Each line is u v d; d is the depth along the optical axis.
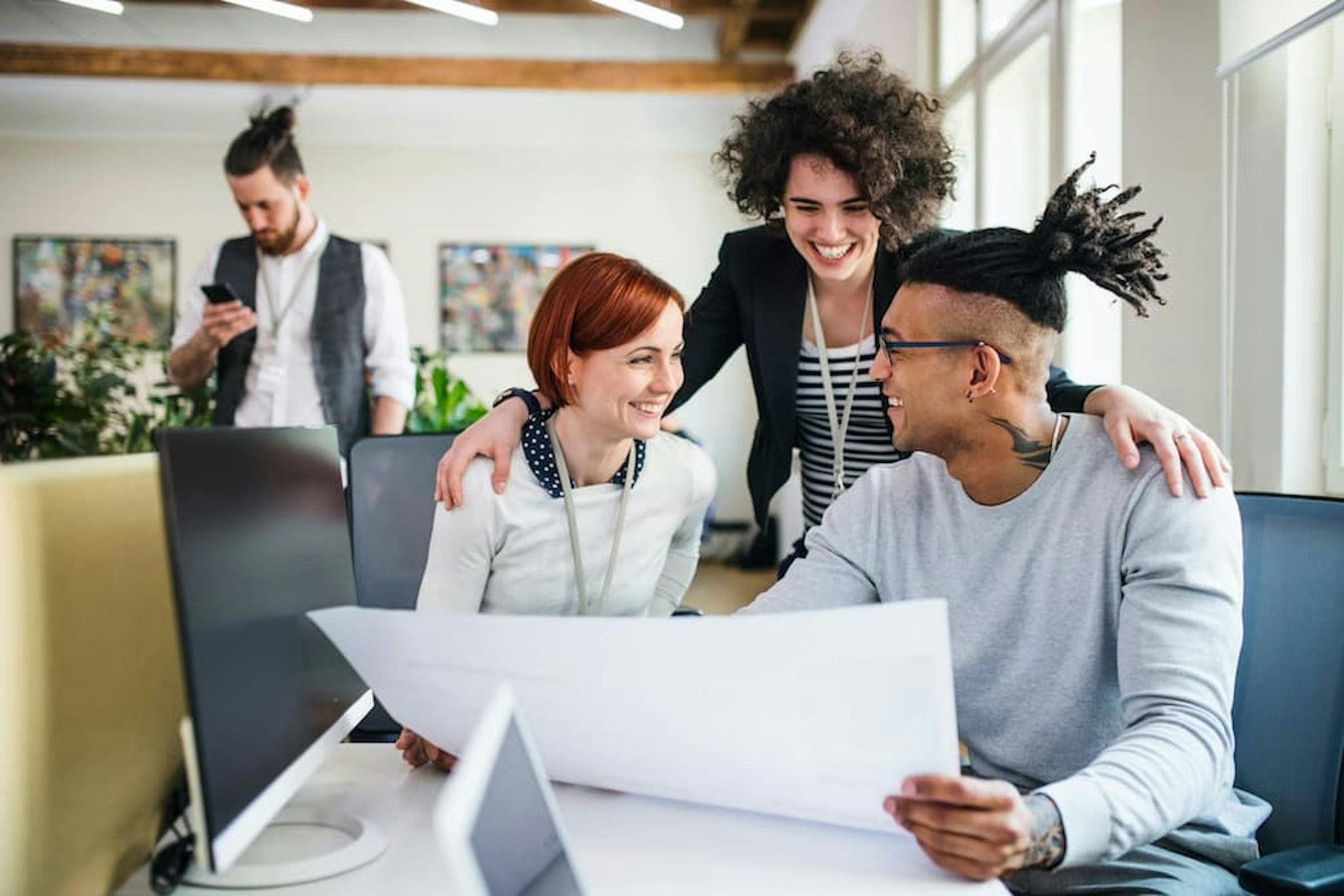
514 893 0.78
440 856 0.88
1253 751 1.25
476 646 0.91
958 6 4.56
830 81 1.68
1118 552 1.14
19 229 7.95
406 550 1.79
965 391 1.15
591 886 0.81
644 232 8.37
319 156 8.19
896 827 0.86
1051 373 1.47
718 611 6.03
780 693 0.83
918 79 4.72
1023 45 3.64
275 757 0.83
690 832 0.92
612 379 1.23
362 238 8.23
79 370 4.25
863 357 1.86
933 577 1.25
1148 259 1.14
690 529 1.49
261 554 0.87
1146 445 1.17
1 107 7.59
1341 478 2.20
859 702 0.81
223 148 8.02
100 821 0.83
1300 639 1.23
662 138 8.23
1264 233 2.28
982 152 4.05
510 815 0.78
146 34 7.08
